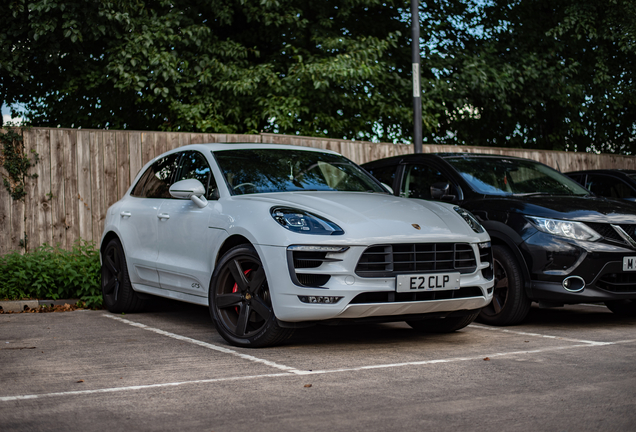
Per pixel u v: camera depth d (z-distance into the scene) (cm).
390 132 1582
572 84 1575
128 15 1163
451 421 282
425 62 1532
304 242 419
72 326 567
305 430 273
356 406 307
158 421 287
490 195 598
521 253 544
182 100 1327
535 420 282
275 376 369
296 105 1284
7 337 510
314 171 554
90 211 875
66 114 1434
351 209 455
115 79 1230
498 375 368
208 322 591
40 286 692
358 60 1278
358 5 1504
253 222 448
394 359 416
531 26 1627
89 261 737
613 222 537
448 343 476
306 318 418
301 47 1452
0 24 1159
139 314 643
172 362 411
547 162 1227
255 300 446
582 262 525
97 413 299
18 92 1388
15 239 834
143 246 587
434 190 584
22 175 836
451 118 1675
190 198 510
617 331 532
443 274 439
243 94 1275
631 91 1634
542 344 470
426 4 1648
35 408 308
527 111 1584
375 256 427
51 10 1142
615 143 1914
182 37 1286
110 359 422
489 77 1488
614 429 270
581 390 333
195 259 507
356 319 425
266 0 1273
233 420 287
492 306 571
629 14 1496
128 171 898
